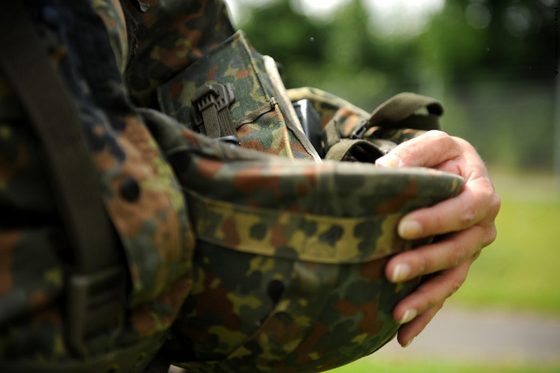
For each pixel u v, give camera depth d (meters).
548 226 8.55
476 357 3.98
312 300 0.85
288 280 0.84
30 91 0.67
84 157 0.69
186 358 0.96
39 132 0.66
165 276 0.75
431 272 0.96
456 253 0.98
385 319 0.94
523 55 21.42
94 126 0.72
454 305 5.27
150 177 0.75
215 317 0.87
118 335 0.74
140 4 1.13
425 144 1.05
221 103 1.12
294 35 22.09
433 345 4.25
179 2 1.16
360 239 0.85
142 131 0.78
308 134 1.26
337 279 0.85
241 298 0.85
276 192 0.81
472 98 13.51
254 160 0.84
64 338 0.68
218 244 0.83
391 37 23.02
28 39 0.69
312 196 0.81
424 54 22.31
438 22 21.72
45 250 0.67
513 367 3.77
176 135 0.83
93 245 0.68
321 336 0.89
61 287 0.68
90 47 0.77
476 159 1.09
